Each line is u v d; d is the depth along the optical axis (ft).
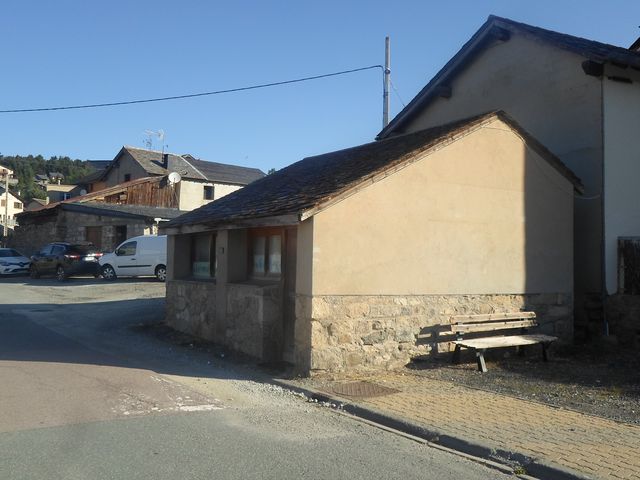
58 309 54.44
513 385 27.20
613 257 39.06
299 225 28.78
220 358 33.35
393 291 30.35
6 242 145.18
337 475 15.69
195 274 43.34
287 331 32.04
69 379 26.25
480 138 34.06
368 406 22.71
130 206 112.47
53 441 17.54
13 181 287.07
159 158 152.15
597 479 15.35
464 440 18.63
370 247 29.55
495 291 34.40
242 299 33.94
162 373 28.99
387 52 71.41
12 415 20.20
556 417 21.66
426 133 36.50
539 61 44.57
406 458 17.49
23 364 29.37
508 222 35.14
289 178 39.78
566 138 42.01
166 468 15.62
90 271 86.07
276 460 16.66
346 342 28.76
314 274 27.78
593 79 40.09
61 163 407.85
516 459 17.21
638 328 37.09
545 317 36.63
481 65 50.44
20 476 14.66
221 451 17.24
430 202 31.83
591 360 33.94
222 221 34.71
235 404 23.41
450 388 26.35
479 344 30.86
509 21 46.16
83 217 106.73
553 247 37.09
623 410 22.82
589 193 40.09
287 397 25.12
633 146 40.42
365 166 32.17
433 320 31.86
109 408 21.67
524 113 45.85
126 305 57.06
